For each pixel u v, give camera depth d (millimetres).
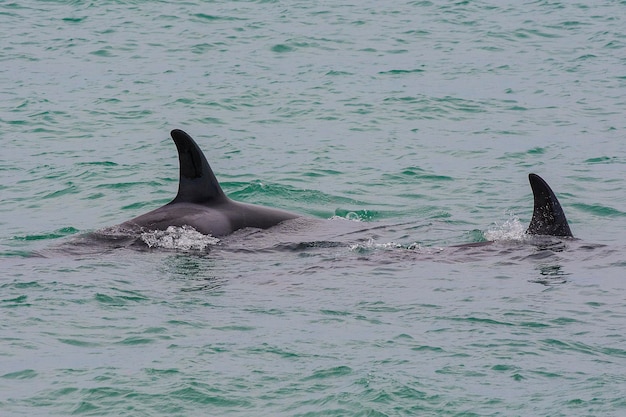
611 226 83188
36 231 82000
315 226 80500
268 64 152500
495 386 48375
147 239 75250
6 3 193750
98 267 69125
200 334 55438
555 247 72812
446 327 56531
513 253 71875
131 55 156750
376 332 55781
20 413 45906
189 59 154750
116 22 179500
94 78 142375
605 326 56406
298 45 164750
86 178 97500
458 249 73500
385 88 138750
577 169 101000
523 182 96938
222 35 171125
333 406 46344
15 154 106562
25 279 65562
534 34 174875
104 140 112312
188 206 79000
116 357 51969
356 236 78812
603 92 136625
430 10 194125
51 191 93812
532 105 130000
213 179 80250
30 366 50719
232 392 47906
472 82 142750
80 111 124812
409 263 70500
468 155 107250
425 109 127812
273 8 193750
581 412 45469
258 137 114438
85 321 57406
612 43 166625
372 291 63844
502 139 113812
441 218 85750
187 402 46906
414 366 50656
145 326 56688
